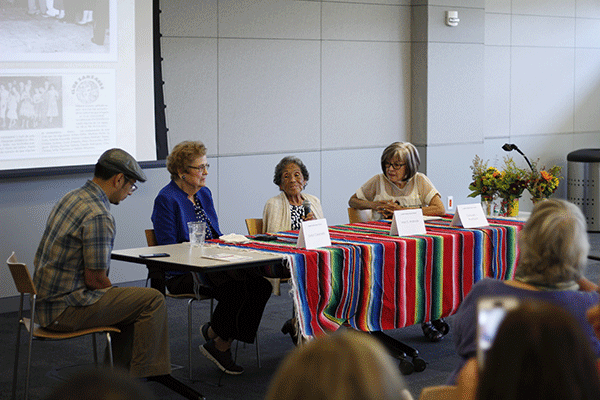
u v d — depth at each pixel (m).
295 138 7.02
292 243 3.97
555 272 2.06
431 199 5.04
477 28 7.94
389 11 7.51
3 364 4.25
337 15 7.16
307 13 6.96
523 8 8.91
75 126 5.66
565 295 2.05
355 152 7.43
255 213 6.84
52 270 3.38
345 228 4.53
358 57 7.34
